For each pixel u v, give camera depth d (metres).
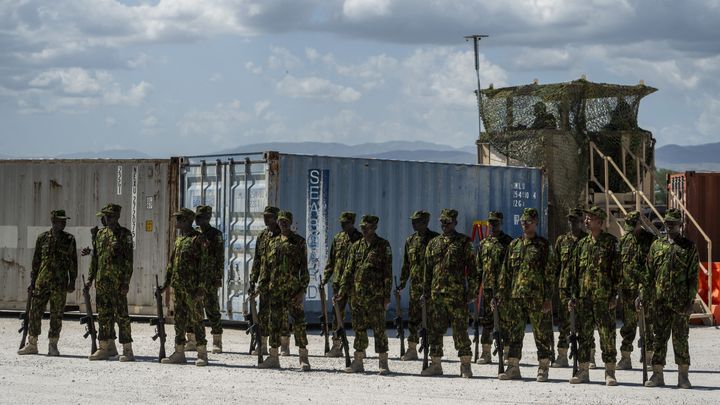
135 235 43.03
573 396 24.11
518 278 26.95
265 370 28.81
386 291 28.27
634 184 51.25
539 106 50.22
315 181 40.19
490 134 51.38
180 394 24.12
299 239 29.28
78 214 44.09
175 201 42.28
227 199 40.38
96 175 43.81
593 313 26.52
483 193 45.78
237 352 33.38
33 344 32.00
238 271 39.72
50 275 31.58
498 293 27.84
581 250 26.66
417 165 43.41
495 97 51.22
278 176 39.06
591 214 26.47
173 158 42.34
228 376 27.36
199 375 27.50
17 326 41.34
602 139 50.31
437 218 44.09
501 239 30.69
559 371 29.12
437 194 44.09
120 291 30.44
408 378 27.33
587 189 49.88
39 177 44.72
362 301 28.19
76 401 23.12
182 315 30.05
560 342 30.16
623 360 30.23
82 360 30.64
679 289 25.50
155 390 24.73
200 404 22.73
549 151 49.22
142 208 42.91
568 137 49.50
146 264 42.81
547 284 26.75
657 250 25.86
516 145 50.34
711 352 35.09
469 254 27.64
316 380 26.73
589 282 26.39
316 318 40.09
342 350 32.59
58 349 33.50
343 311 28.83
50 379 26.53
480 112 52.09
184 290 29.69
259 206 39.28
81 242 44.00
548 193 49.25
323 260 40.38
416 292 31.56
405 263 31.73
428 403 23.00
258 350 29.48
